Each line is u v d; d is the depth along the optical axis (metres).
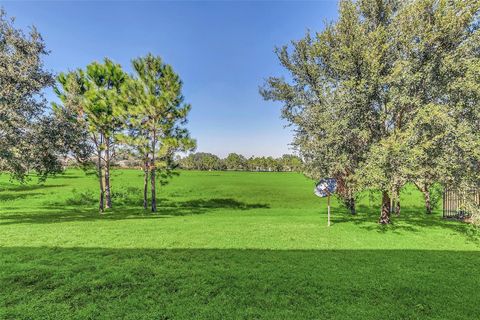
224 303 4.86
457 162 8.93
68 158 16.95
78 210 19.75
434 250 8.12
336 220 13.73
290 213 18.31
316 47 13.84
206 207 23.56
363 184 9.95
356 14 12.60
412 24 9.92
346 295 5.17
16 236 9.73
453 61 9.16
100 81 20.95
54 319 4.34
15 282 5.66
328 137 10.95
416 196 28.42
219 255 7.60
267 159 115.50
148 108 17.53
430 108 8.81
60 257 7.29
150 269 6.46
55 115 14.98
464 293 5.29
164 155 18.42
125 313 4.52
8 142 11.98
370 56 9.98
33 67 14.01
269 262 7.01
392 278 5.97
